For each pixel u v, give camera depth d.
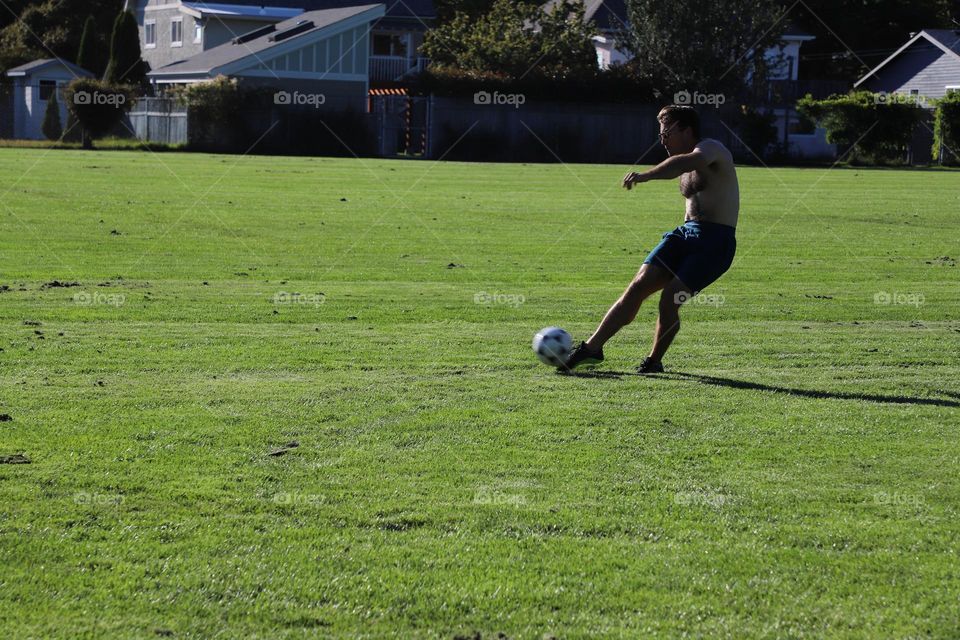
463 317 16.75
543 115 78.62
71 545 7.20
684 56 79.69
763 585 6.80
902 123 78.38
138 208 32.00
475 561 7.07
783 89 87.44
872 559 7.20
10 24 101.81
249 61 78.88
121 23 83.50
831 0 109.00
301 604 6.45
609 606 6.48
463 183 47.59
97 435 9.66
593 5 98.12
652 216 34.72
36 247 23.72
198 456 9.13
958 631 6.23
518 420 10.48
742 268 23.95
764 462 9.29
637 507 8.11
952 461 9.38
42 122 81.94
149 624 6.19
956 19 116.00
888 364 13.69
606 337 12.80
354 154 75.81
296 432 9.94
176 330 15.12
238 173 48.53
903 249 28.03
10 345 13.70
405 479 8.67
